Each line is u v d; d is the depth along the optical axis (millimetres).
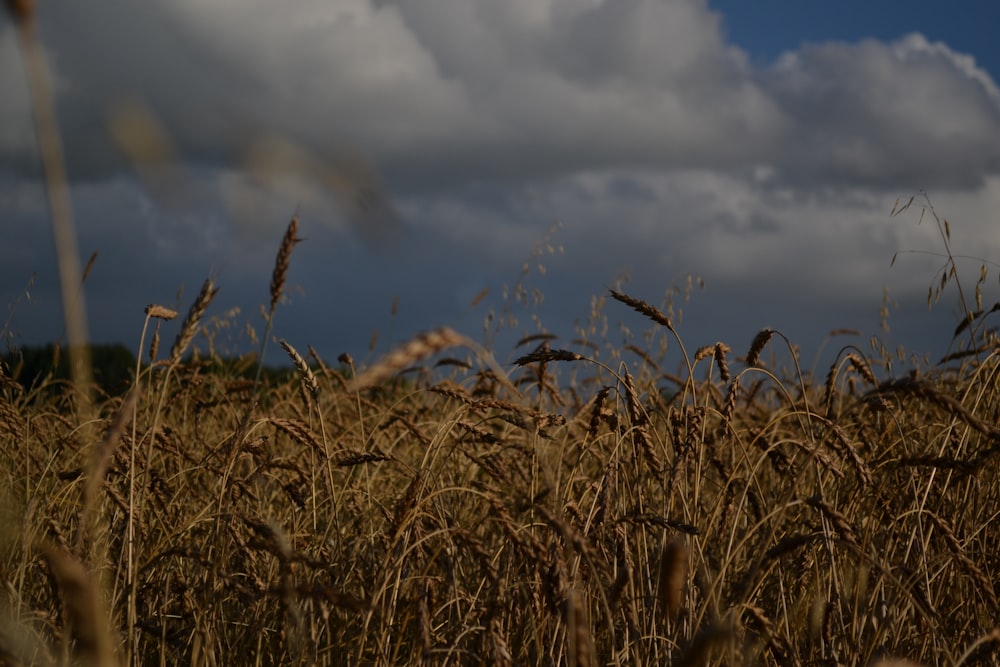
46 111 1452
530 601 3557
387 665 3498
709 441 4918
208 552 3871
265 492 5352
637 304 4371
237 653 3928
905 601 4055
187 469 4586
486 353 2002
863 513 4629
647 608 3994
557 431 5395
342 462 4246
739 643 3158
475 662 3795
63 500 4363
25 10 1306
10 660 2719
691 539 3953
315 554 4152
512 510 4285
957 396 5113
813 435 4586
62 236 1624
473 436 4750
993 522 4746
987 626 4125
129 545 3541
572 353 4281
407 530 3771
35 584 4027
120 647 3330
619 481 4844
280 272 2877
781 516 3715
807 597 4070
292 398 6820
